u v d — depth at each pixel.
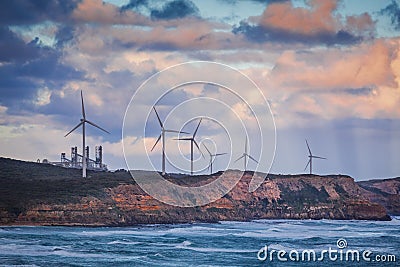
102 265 137.12
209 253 163.00
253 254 163.62
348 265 150.25
